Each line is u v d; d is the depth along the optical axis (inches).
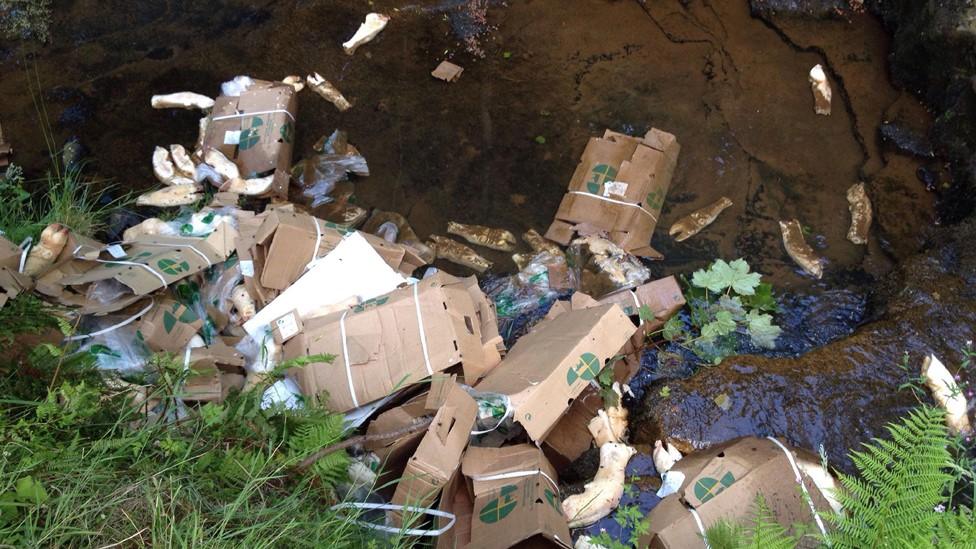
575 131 155.9
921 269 127.6
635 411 115.6
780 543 69.5
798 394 112.8
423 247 136.3
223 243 119.7
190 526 74.2
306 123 155.9
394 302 103.9
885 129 152.4
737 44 169.9
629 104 160.1
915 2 154.1
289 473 86.7
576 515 97.0
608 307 106.7
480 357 104.7
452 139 154.7
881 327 121.5
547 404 97.3
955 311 121.2
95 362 94.2
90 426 84.0
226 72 165.9
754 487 91.1
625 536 96.5
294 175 144.3
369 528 86.4
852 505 69.2
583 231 135.2
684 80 164.1
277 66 167.0
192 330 106.7
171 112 157.4
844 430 109.7
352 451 97.3
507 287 131.8
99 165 148.6
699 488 92.4
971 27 138.6
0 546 67.1
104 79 163.9
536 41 171.8
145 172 147.6
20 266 106.3
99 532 71.1
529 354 106.7
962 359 116.0
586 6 177.2
